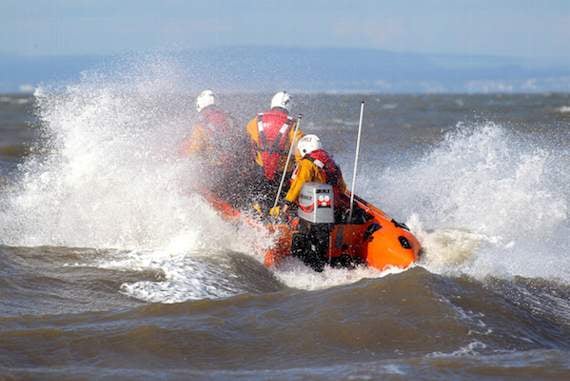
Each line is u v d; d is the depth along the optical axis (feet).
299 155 106.42
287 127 117.39
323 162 104.37
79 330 77.46
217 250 106.73
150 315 82.38
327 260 103.81
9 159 220.23
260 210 111.24
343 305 84.64
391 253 101.81
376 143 255.91
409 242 103.55
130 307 85.46
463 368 70.33
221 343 75.97
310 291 90.94
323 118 385.50
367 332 78.54
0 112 506.48
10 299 86.48
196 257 102.94
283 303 86.69
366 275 101.96
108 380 67.00
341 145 249.55
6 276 93.35
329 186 101.30
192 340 76.18
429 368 70.23
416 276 90.74
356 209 107.45
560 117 402.93
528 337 79.97
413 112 480.64
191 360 72.59
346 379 67.67
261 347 75.61
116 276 95.04
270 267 104.73
